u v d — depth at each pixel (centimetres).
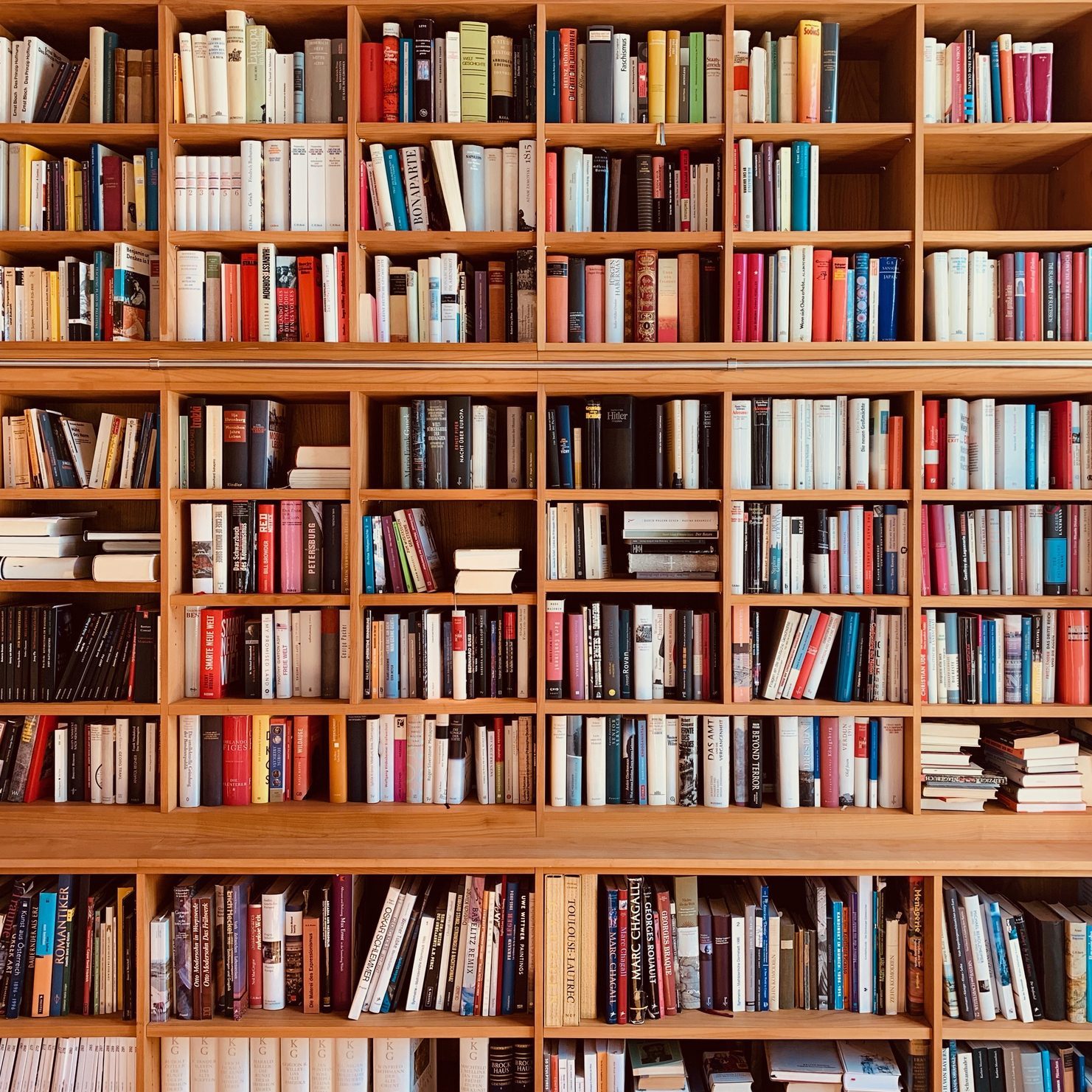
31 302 208
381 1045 200
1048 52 205
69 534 216
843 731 209
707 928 203
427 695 207
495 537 238
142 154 215
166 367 203
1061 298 206
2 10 205
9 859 191
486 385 203
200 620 212
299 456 210
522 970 201
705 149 212
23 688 209
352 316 204
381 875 230
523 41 208
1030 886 231
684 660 209
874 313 206
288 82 206
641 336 208
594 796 209
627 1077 211
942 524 207
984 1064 198
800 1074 199
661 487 210
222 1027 195
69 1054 196
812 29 203
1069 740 212
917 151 201
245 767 209
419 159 207
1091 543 206
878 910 202
